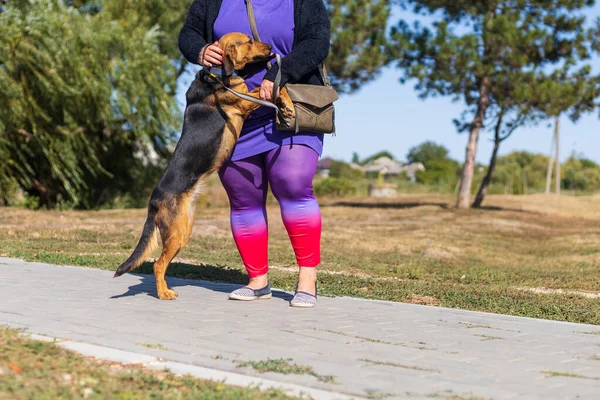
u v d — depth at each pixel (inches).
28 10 801.6
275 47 233.0
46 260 331.6
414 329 203.8
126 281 274.1
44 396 118.9
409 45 992.2
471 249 542.3
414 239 590.2
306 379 142.2
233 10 235.5
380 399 131.2
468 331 205.3
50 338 163.9
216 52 222.1
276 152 232.1
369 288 303.6
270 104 219.3
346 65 1045.8
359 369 152.6
